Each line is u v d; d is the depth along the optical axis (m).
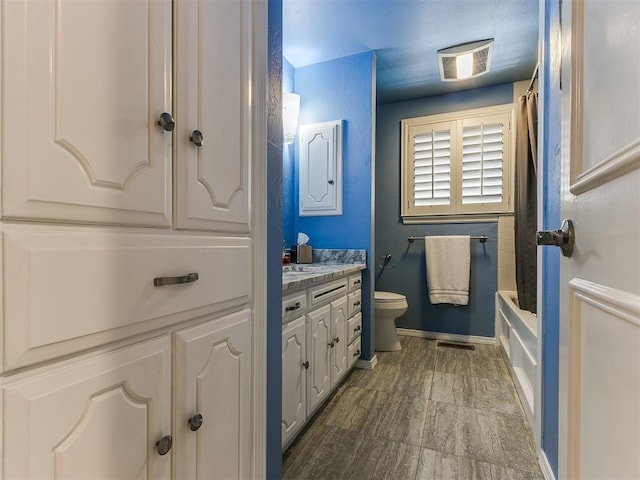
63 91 0.45
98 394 0.50
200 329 0.72
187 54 0.68
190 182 0.68
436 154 3.19
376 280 3.43
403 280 3.33
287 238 2.60
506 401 1.95
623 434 0.46
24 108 0.41
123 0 0.54
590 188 0.59
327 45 2.38
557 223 1.26
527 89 2.82
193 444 0.69
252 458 0.90
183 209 0.66
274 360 1.07
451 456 1.47
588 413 0.60
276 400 1.08
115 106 0.52
